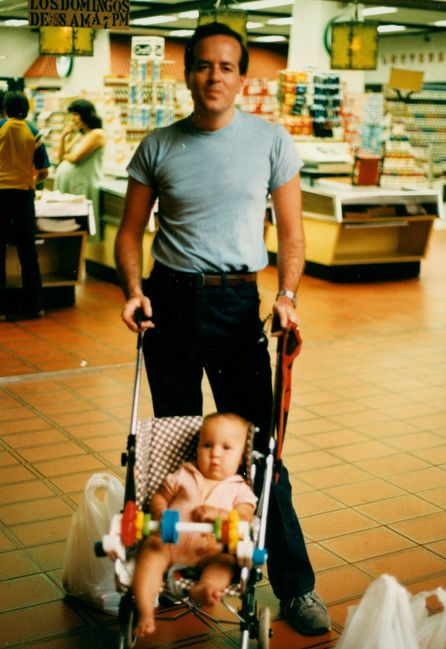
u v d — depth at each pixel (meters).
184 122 2.81
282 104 10.32
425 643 2.50
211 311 2.81
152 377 2.95
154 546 2.31
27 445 4.52
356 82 12.46
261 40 24.97
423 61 21.05
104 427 4.83
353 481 4.20
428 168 15.11
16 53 22.14
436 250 11.69
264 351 2.91
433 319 7.72
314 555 3.46
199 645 2.83
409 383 5.84
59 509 3.78
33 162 6.98
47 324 7.16
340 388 5.68
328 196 9.09
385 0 11.89
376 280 9.52
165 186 2.80
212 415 2.61
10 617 2.95
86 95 10.62
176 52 24.48
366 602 2.43
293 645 2.84
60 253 7.89
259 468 2.78
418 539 3.62
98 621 2.96
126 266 2.84
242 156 2.76
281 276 2.80
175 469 2.70
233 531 2.21
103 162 9.08
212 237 2.78
